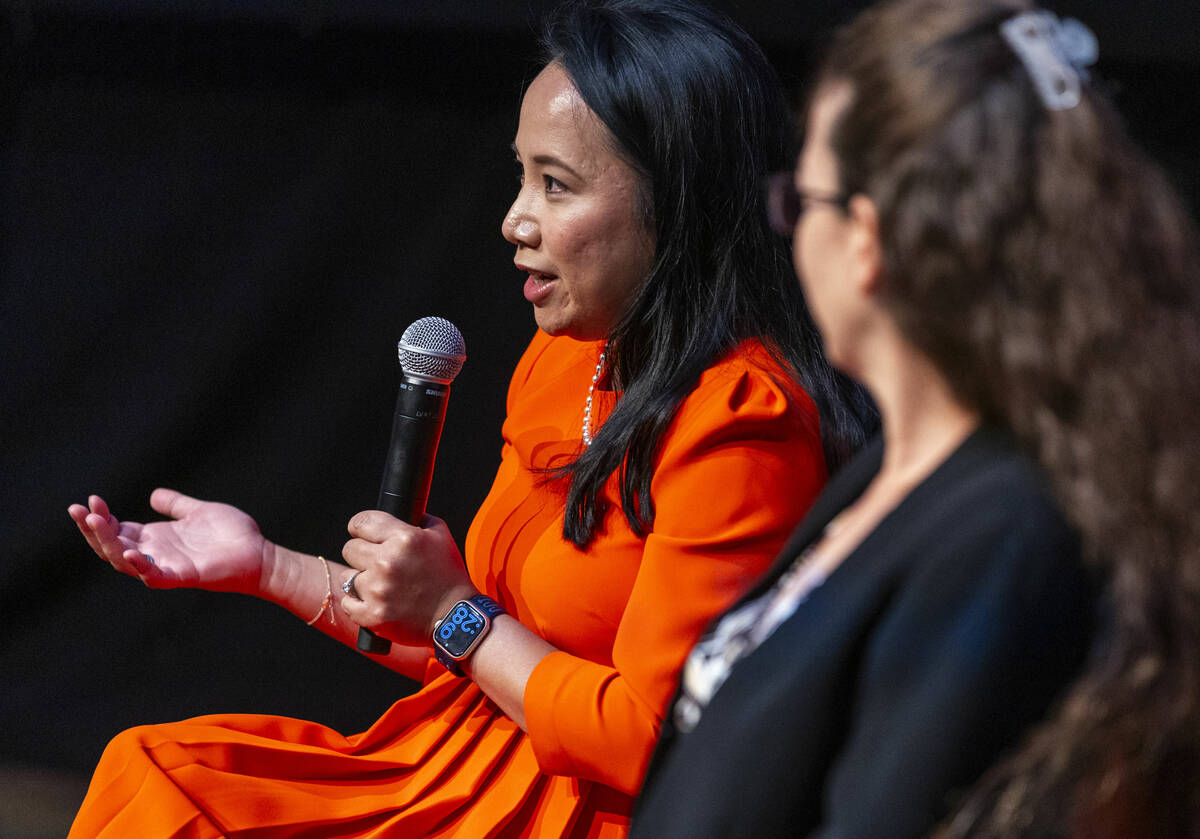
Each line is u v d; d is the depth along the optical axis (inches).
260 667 288.4
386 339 278.4
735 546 115.6
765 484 117.1
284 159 277.3
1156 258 67.1
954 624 63.2
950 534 65.3
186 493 285.4
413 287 275.7
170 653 290.0
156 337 283.4
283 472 283.3
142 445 284.2
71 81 279.0
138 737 133.8
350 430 281.3
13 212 283.3
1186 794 67.1
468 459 273.4
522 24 251.4
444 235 274.4
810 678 67.5
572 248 129.1
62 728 286.8
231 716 143.5
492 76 266.1
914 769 62.1
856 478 80.9
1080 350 64.4
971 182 65.2
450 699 146.7
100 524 139.8
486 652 125.6
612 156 127.4
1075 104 66.5
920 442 72.1
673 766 73.9
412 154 273.6
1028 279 64.8
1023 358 64.8
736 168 129.6
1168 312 66.6
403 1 252.2
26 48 273.4
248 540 150.7
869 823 62.6
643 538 125.0
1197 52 215.6
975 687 61.7
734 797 68.4
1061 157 65.3
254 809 128.9
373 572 127.8
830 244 71.9
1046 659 62.5
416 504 135.0
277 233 278.4
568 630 127.6
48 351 284.8
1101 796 65.9
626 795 127.1
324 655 287.9
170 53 272.2
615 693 117.1
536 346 157.8
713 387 123.6
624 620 118.2
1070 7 216.5
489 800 130.6
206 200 280.1
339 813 131.6
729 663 78.3
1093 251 65.0
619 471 125.3
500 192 271.4
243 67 272.7
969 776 61.9
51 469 286.5
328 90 272.8
